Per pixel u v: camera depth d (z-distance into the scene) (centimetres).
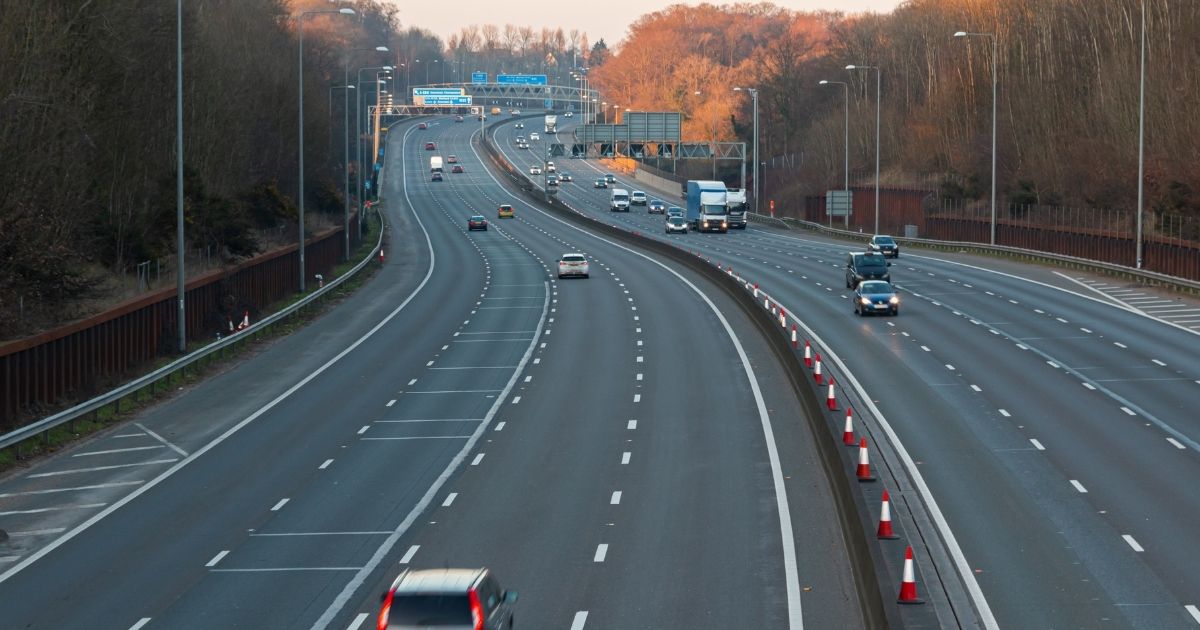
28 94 8300
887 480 5344
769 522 4803
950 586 3975
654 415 6975
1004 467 5534
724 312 11550
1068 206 18100
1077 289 12812
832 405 6831
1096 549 4325
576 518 4912
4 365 6619
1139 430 6231
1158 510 4791
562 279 15000
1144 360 8331
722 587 4041
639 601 3912
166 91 12750
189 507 5188
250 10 18925
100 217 10350
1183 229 14325
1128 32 18800
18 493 5484
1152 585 3938
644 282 14488
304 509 5119
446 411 7238
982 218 19250
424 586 3045
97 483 5647
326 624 3738
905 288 13112
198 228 11394
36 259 7819
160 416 7212
